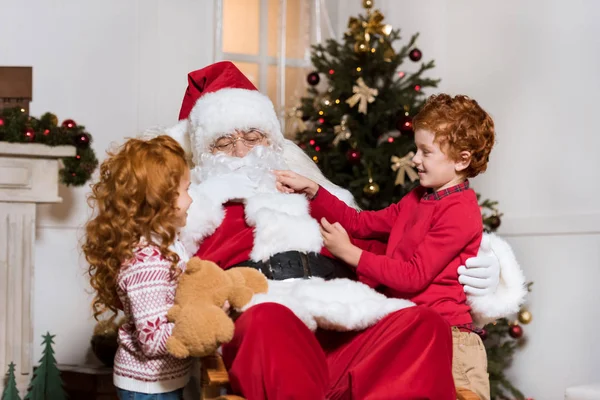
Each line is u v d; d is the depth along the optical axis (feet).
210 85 8.00
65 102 11.90
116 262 5.85
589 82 10.66
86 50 12.07
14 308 9.95
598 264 10.41
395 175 11.25
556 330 11.03
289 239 6.52
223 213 6.74
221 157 7.13
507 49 12.16
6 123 9.80
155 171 5.89
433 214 6.56
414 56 11.84
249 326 5.26
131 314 5.97
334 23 14.26
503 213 12.00
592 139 10.57
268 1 13.73
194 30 12.94
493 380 11.04
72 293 11.77
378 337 5.69
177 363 6.11
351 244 6.58
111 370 10.46
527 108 11.72
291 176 7.04
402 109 11.52
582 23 10.82
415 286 6.33
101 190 6.09
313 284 6.05
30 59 11.75
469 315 6.63
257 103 7.39
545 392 11.15
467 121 6.56
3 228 9.93
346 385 5.51
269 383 5.09
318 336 6.38
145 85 12.42
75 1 12.03
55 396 9.71
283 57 13.74
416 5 13.76
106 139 12.11
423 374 5.34
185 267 5.98
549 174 11.26
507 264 7.02
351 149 11.17
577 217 10.70
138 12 12.44
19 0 11.73
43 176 10.11
